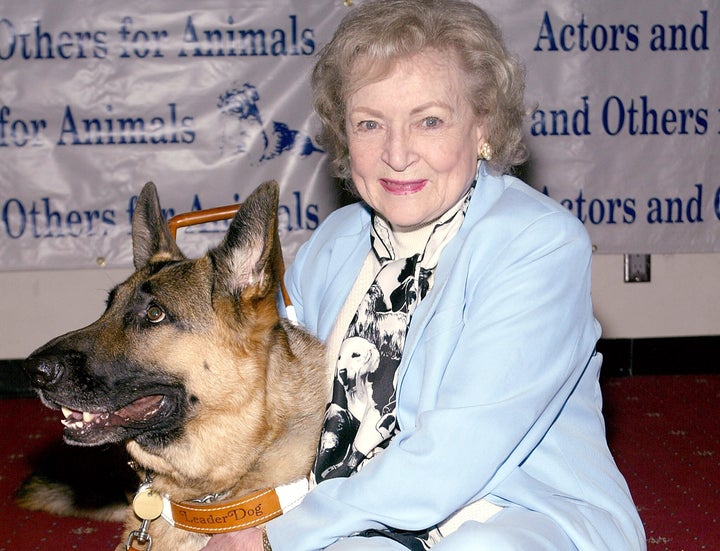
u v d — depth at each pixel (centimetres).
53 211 653
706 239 680
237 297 302
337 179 657
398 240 300
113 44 641
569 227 276
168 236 350
